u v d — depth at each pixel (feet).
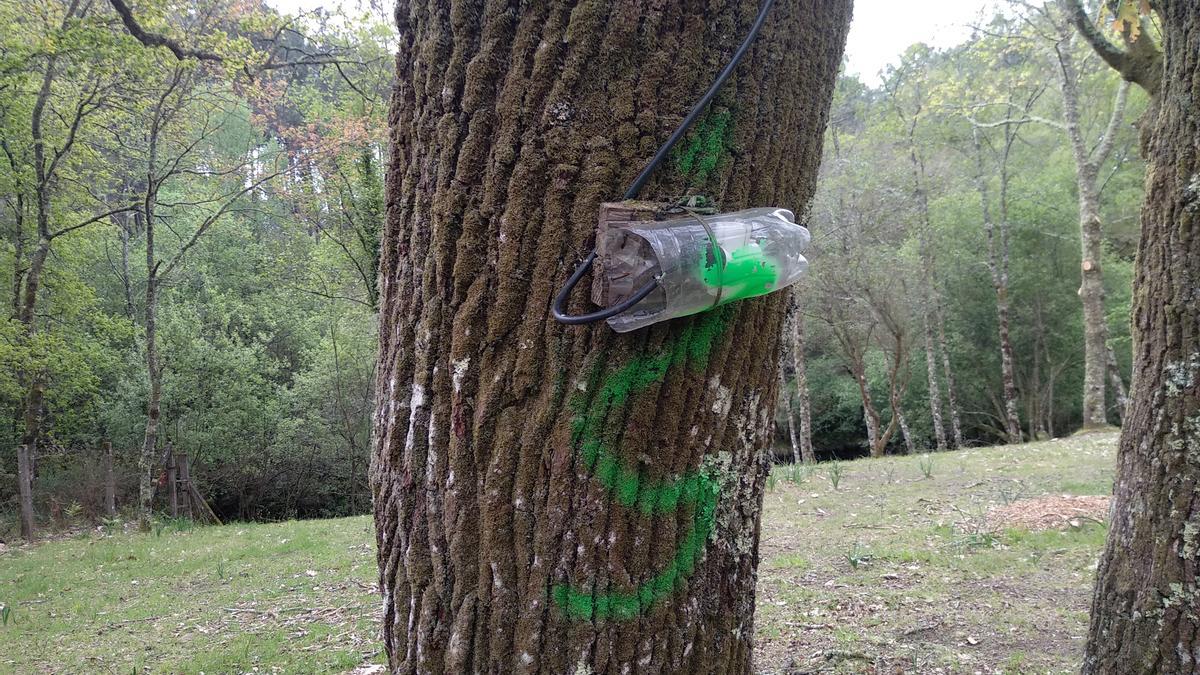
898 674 11.55
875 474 31.30
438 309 4.00
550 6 3.66
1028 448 35.14
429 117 3.99
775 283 3.88
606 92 3.69
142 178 47.01
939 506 23.90
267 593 20.53
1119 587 8.35
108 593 22.52
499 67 3.76
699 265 3.48
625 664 3.84
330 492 62.49
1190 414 7.71
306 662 14.35
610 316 3.56
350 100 43.34
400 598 4.24
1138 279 8.45
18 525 41.11
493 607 3.88
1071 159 64.34
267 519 60.03
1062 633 12.98
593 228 3.70
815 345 70.38
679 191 3.77
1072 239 60.18
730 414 4.16
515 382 3.84
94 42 31.19
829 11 4.34
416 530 4.14
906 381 60.85
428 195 4.05
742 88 3.88
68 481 47.21
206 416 56.29
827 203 57.77
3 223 49.26
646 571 3.89
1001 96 54.60
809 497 27.37
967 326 67.26
